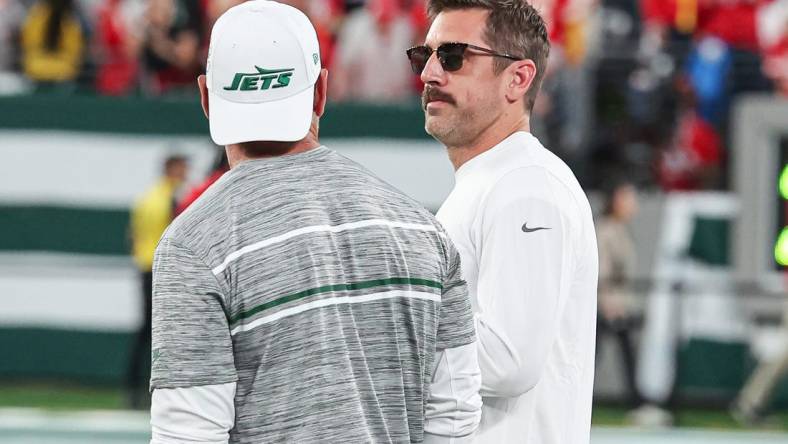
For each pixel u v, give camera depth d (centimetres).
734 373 3080
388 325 880
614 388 3081
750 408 3059
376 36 3328
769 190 3025
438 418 921
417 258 898
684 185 3297
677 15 3450
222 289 847
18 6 3603
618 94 3356
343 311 866
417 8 3359
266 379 852
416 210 921
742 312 3067
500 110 1096
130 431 2870
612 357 3088
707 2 3444
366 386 868
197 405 837
